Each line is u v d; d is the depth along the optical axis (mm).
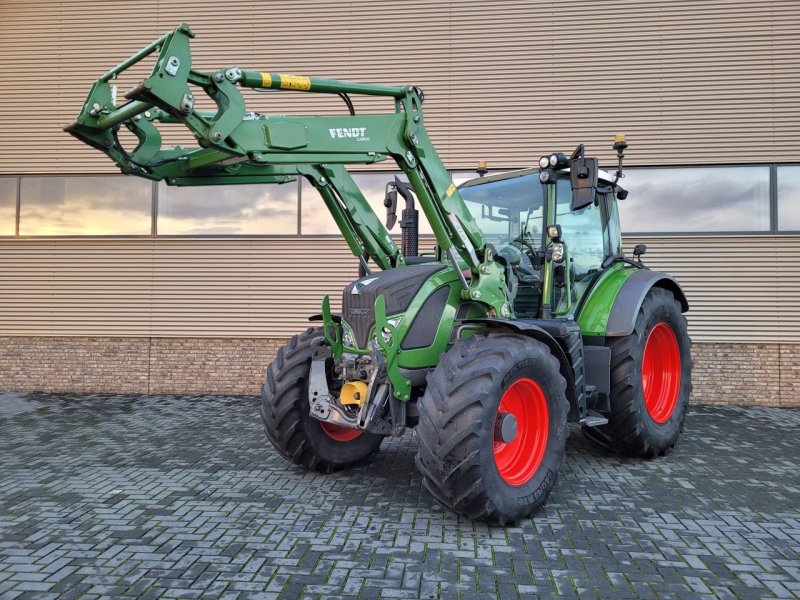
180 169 4016
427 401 3641
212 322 8812
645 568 3100
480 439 3479
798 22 8031
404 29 8672
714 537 3514
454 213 4375
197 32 8906
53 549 3330
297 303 8719
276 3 8828
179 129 8812
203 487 4465
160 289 8883
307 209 8734
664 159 8227
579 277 5258
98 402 8180
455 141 8578
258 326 8758
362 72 8719
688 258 8188
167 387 8844
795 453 5516
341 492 4348
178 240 8844
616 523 3740
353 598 2773
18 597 2779
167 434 6270
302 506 4039
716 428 6621
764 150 8062
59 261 9023
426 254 5879
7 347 9062
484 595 2805
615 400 5016
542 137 8445
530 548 3346
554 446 3996
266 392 4738
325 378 4469
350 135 3988
